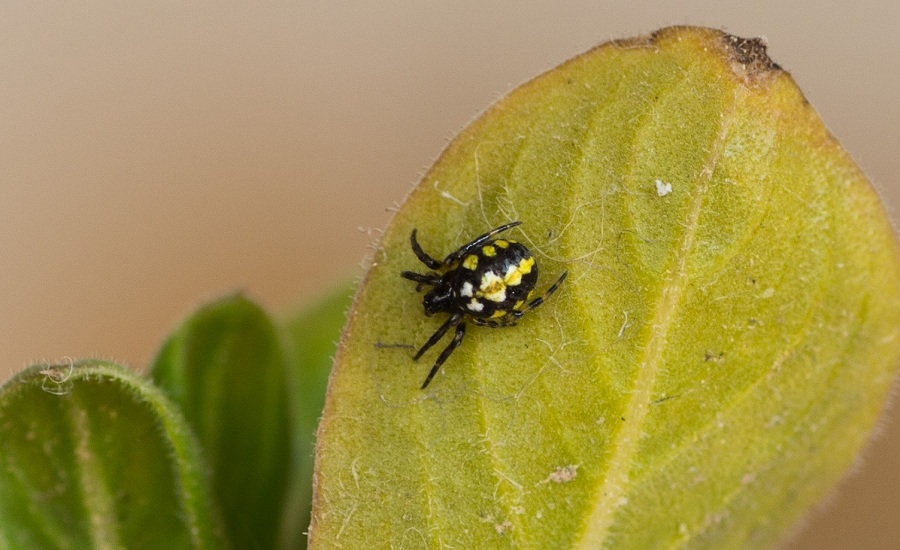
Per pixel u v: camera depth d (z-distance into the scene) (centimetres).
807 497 12
